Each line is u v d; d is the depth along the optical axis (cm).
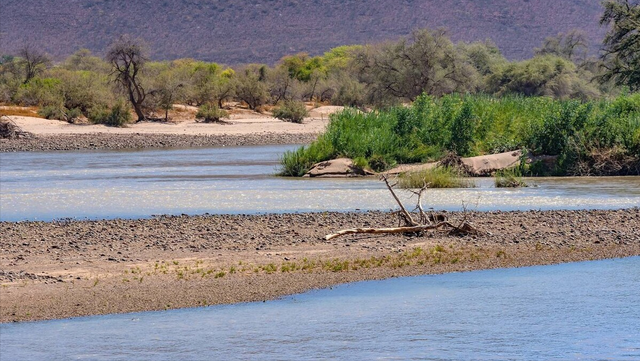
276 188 5072
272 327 2084
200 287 2425
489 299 2347
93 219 3869
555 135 5859
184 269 2641
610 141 5841
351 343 1959
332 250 2948
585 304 2294
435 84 15125
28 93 15075
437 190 4875
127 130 12888
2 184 5612
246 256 2844
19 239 3180
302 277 2558
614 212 3828
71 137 11581
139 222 3612
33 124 13038
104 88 15438
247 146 10825
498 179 5091
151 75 16250
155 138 11762
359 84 17650
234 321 2131
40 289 2381
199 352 1898
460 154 6062
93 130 12694
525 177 5619
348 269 2670
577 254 2930
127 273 2578
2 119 11775
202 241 3120
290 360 1847
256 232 3316
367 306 2272
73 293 2342
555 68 17212
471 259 2834
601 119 5900
